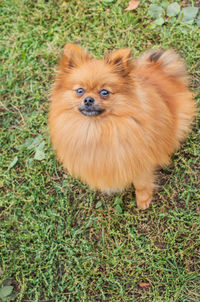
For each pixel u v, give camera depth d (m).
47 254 1.05
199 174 1.08
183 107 1.02
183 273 1.00
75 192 1.10
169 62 1.01
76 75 0.85
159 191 1.08
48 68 1.23
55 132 0.91
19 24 1.29
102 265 1.03
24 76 1.24
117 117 0.86
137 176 0.96
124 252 1.03
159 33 1.22
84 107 0.84
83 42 1.25
